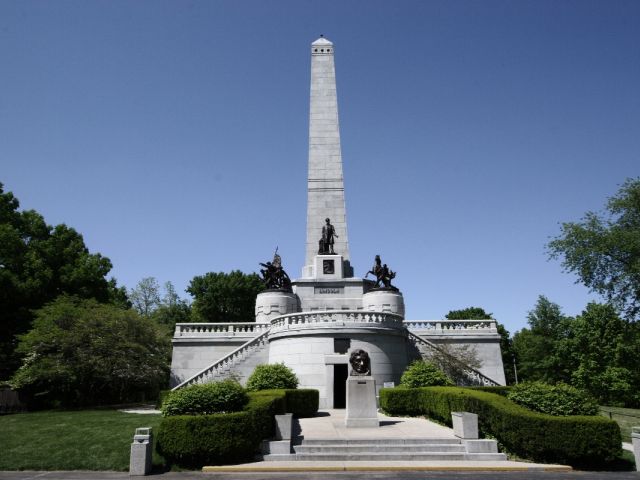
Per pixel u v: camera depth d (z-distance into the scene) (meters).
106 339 38.75
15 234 49.84
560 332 75.69
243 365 37.97
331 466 16.80
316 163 56.38
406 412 27.80
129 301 74.56
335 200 55.06
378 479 15.12
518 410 18.58
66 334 38.06
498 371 43.06
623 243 39.97
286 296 48.22
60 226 55.50
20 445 19.48
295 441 19.20
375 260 49.44
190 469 16.97
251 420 17.98
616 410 39.47
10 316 47.41
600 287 42.66
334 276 50.56
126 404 45.25
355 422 22.59
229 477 15.65
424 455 17.97
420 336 41.34
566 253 44.09
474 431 19.08
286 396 26.31
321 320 35.53
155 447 18.09
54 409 39.12
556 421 17.44
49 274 49.66
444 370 37.25
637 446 17.41
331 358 32.50
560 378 74.12
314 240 53.66
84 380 39.19
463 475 15.76
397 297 47.75
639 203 40.84
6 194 53.09
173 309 79.62
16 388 38.00
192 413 18.69
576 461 17.34
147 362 41.12
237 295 81.44
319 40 61.75
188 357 43.47
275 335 36.81
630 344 63.59
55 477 15.96
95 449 18.56
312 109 58.50
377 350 34.34
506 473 16.16
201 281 84.06
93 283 53.91
